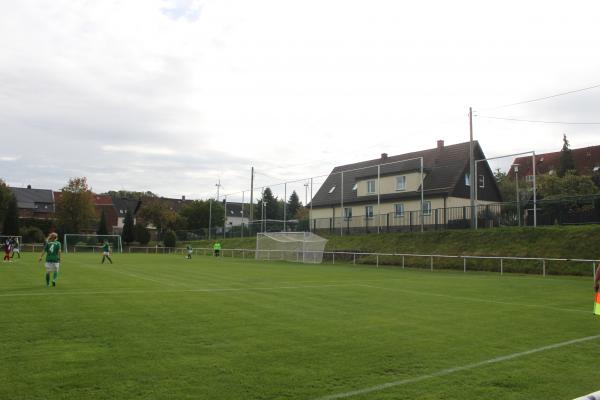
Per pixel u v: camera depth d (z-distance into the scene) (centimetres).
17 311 1046
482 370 632
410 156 5297
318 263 3784
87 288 1545
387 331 882
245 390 534
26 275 2034
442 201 4409
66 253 5606
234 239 5791
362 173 5522
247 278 2080
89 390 524
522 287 1764
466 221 3531
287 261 4122
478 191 4678
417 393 534
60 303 1176
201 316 1016
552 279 2141
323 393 528
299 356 687
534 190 2997
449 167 4628
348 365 643
